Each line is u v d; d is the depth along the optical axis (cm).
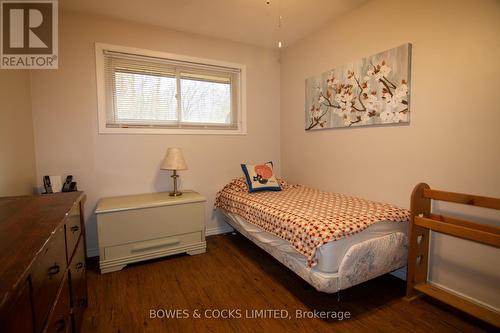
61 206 120
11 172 183
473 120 165
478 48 161
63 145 243
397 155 211
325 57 276
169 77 286
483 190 162
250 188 276
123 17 253
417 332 150
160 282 207
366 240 165
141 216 234
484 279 164
